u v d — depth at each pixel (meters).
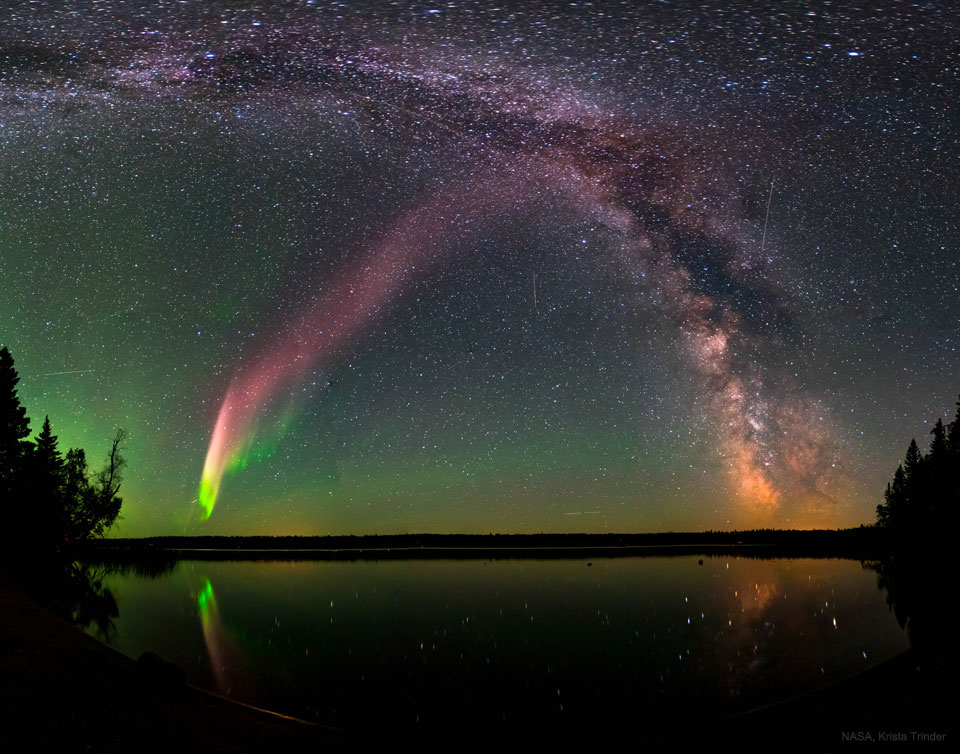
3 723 14.62
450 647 28.67
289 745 16.61
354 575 53.19
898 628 30.88
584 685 23.33
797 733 16.94
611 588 45.09
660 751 16.95
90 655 19.84
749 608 36.91
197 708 17.77
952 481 58.69
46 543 60.69
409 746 17.52
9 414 62.94
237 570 56.59
